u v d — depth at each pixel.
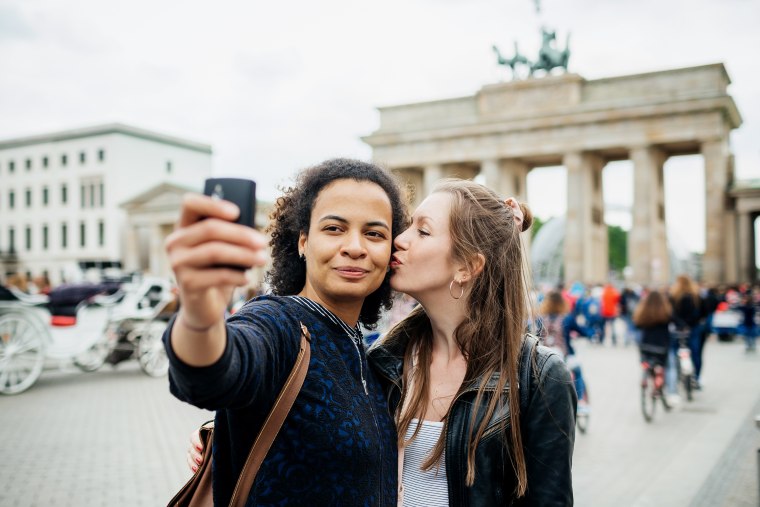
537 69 64.25
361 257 2.88
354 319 3.05
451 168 68.12
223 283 1.80
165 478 10.29
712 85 55.50
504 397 3.31
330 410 2.58
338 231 2.90
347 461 2.56
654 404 15.49
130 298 20.88
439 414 3.54
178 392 2.09
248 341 2.30
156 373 21.36
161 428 13.99
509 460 3.27
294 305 2.77
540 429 3.23
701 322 19.72
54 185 107.88
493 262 3.51
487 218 3.56
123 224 102.06
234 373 2.11
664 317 15.48
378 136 68.19
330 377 2.65
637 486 9.94
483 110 64.50
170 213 86.12
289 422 2.52
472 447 3.22
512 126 61.84
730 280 59.19
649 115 56.75
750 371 24.52
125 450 12.05
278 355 2.53
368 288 2.93
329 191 2.93
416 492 3.43
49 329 17.98
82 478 10.25
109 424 14.30
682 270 84.25
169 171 109.44
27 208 110.62
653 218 57.16
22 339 17.67
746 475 10.44
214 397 2.09
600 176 65.31
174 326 1.98
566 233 59.41
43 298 18.36
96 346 22.83
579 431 13.94
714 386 20.73
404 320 3.84
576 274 58.72
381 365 3.60
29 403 16.64
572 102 60.38
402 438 3.49
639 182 57.16
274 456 2.49
